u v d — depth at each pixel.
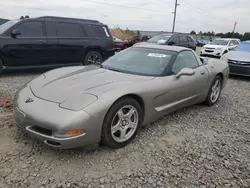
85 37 7.86
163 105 3.39
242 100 5.41
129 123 2.91
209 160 2.71
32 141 2.86
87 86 2.79
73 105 2.44
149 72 3.44
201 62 4.46
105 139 2.64
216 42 16.09
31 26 6.79
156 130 3.43
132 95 2.87
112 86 2.79
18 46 6.55
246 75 8.04
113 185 2.20
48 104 2.50
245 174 2.49
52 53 7.20
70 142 2.34
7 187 2.10
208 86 4.41
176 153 2.82
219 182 2.34
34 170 2.34
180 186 2.24
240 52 8.70
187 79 3.73
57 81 3.02
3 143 2.79
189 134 3.38
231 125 3.83
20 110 2.58
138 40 20.75
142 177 2.34
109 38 8.48
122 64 3.75
